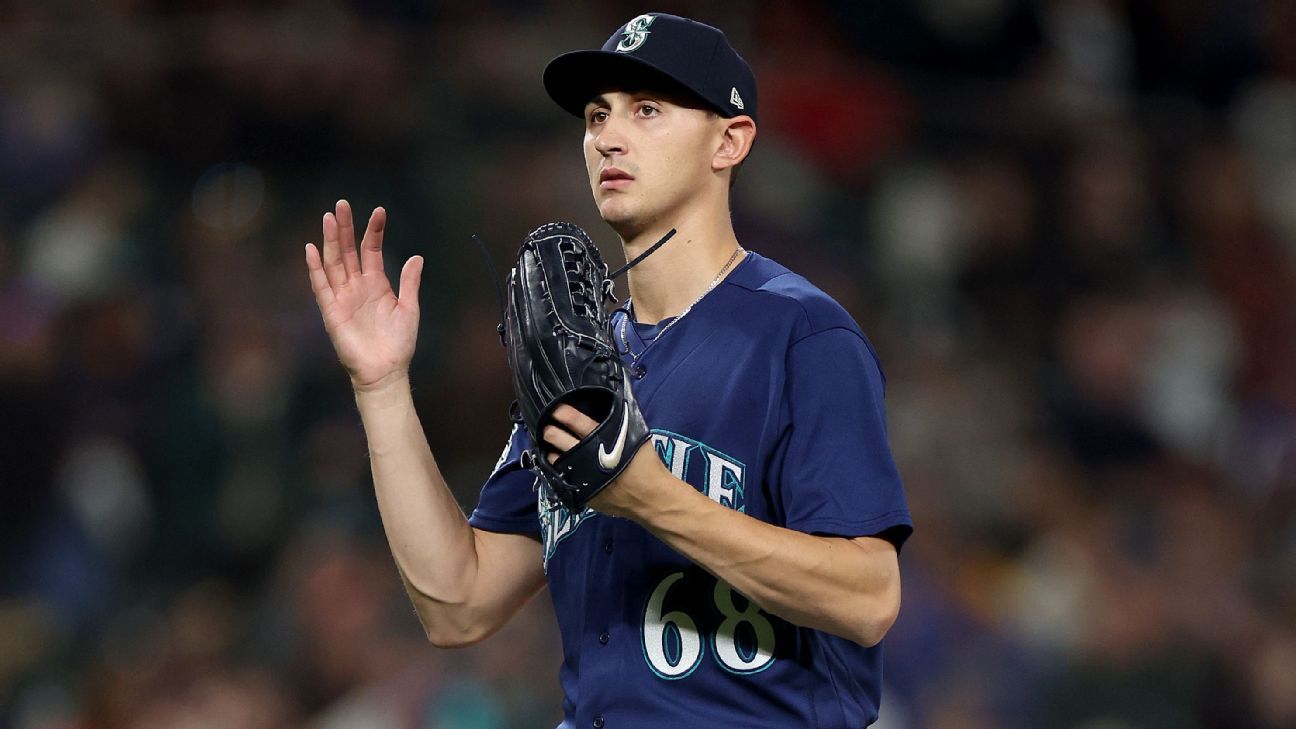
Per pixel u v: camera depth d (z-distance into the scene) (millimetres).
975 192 25281
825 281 23500
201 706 20500
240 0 23719
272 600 21188
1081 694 22438
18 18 23484
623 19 24906
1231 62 30312
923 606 22062
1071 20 29453
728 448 8477
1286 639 23391
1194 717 22734
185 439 21703
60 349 21875
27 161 22422
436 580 9297
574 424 7688
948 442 23531
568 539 8883
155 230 22297
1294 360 26516
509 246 21656
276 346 21969
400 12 24141
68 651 20938
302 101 22469
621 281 20125
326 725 20484
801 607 7898
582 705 8641
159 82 22531
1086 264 25547
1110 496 24312
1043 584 23016
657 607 8523
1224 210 27000
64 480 21578
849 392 8461
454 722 20172
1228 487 25203
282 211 22297
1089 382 24781
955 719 21625
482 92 22641
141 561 21453
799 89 24500
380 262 9336
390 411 9211
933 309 24312
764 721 8414
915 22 27219
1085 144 26078
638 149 8789
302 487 21609
